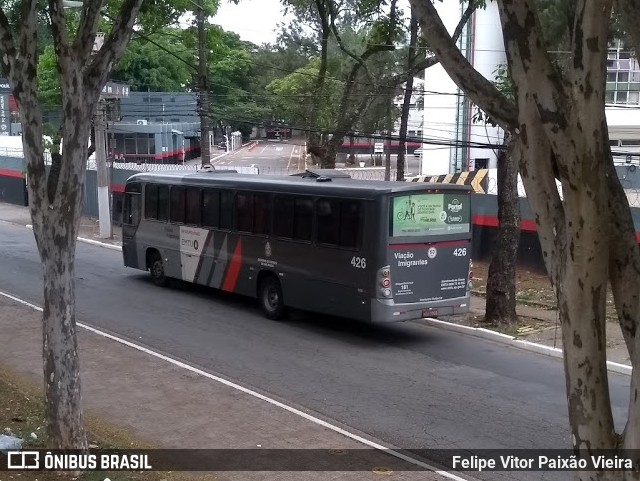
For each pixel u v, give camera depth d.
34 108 7.03
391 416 10.21
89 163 38.81
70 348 7.55
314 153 24.05
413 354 13.84
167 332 15.11
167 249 19.80
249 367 12.63
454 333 15.77
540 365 13.27
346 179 16.28
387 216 13.91
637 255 4.22
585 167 4.05
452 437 9.42
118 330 15.20
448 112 45.72
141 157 54.03
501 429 9.74
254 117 53.19
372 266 14.02
